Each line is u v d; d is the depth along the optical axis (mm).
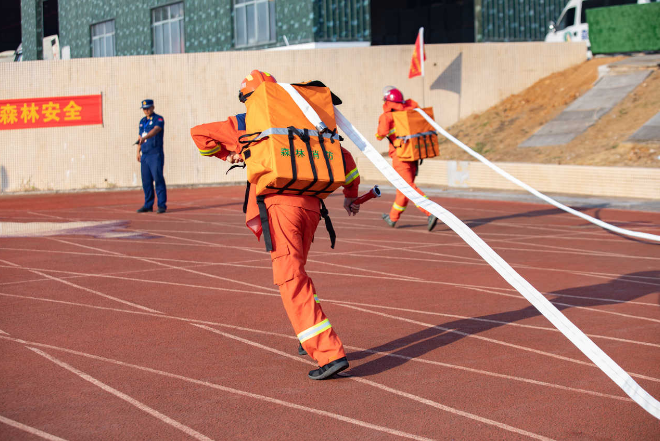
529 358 5668
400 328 6582
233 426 4320
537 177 18016
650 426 4320
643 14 24062
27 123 23672
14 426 4316
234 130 5293
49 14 42906
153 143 16047
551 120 22562
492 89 25641
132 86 23875
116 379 5191
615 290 8055
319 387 5020
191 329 6566
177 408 4617
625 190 16172
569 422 4379
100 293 8086
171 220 14992
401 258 10250
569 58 26078
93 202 19750
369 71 24781
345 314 7105
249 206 5305
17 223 15070
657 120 19656
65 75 23719
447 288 8273
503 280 8688
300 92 5246
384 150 24938
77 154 23875
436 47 25156
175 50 31375
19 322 6812
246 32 28094
